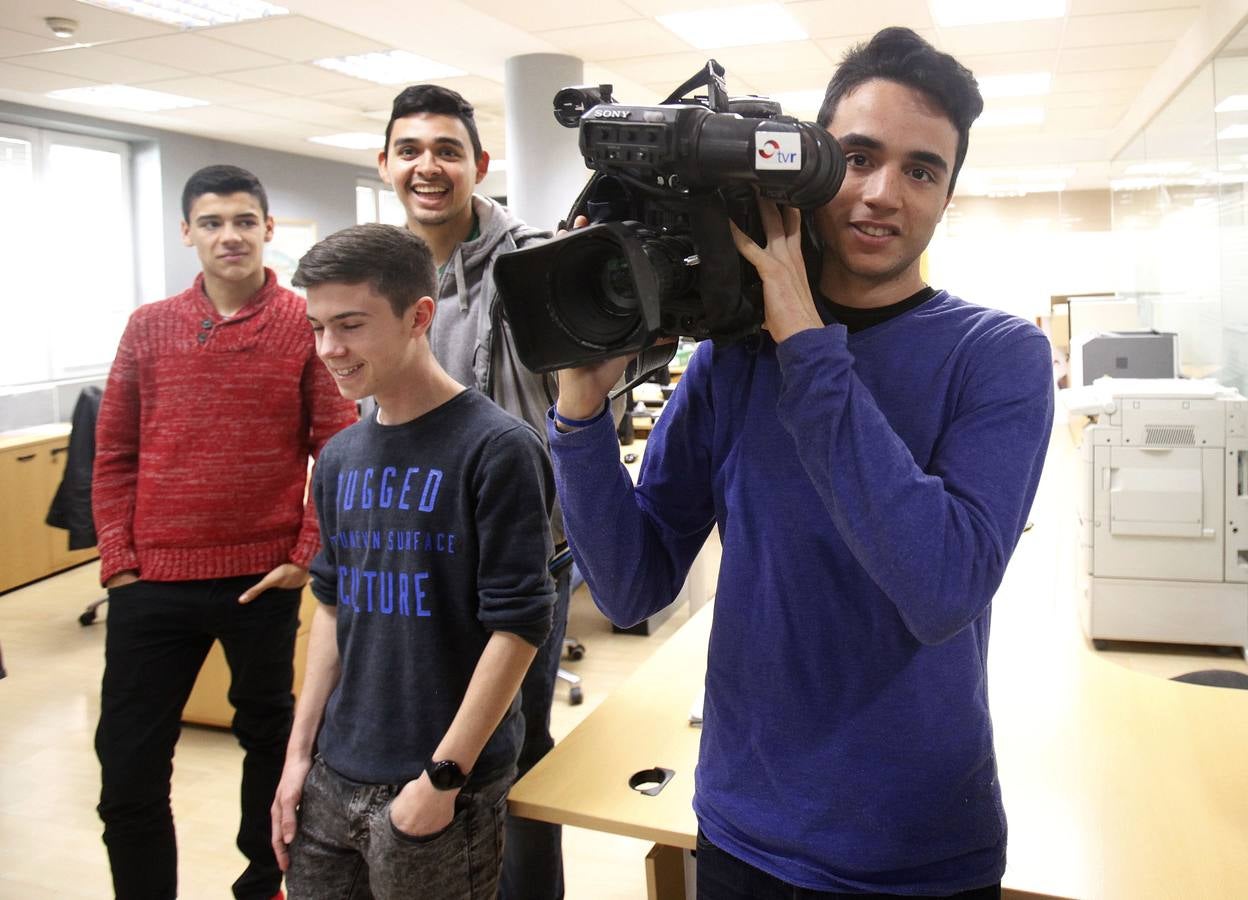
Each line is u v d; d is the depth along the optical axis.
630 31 4.89
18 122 6.23
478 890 1.26
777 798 0.88
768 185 0.74
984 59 5.42
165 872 1.82
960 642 0.86
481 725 1.20
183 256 7.38
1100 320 6.46
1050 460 5.52
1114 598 3.39
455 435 1.28
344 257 1.23
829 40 5.08
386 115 6.79
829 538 0.86
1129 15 4.59
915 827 0.84
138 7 4.43
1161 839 1.17
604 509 0.94
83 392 3.57
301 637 3.06
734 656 0.92
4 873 2.31
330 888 1.30
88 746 2.96
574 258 0.83
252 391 1.87
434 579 1.26
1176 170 5.18
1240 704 1.55
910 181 0.84
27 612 4.21
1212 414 3.24
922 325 0.88
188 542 1.82
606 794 1.28
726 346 0.90
